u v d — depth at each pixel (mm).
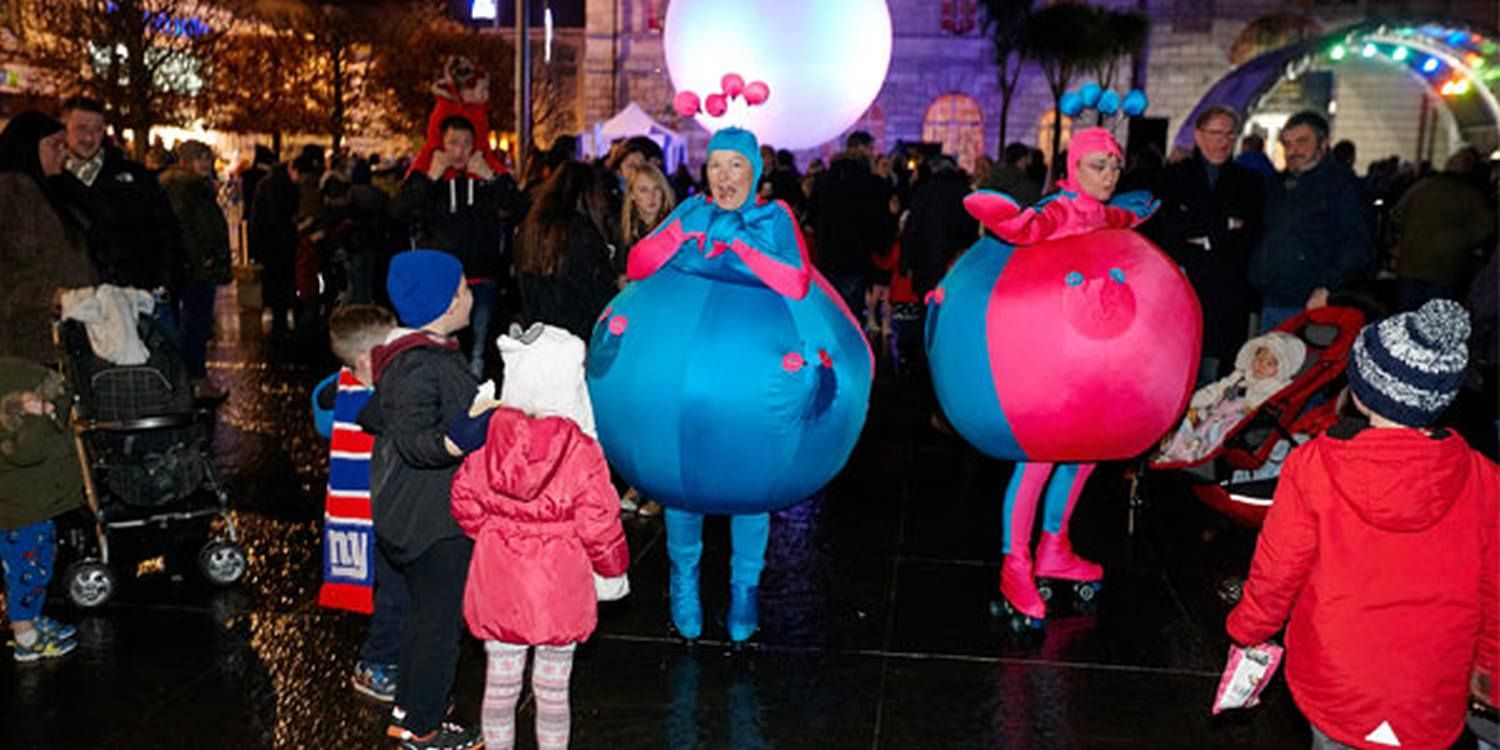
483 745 4191
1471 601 2973
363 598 4863
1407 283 9031
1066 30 28875
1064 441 4984
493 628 3723
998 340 4887
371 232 11430
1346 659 3012
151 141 21609
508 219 8008
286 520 6789
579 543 3750
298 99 27562
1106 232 5074
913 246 10242
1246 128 22109
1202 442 6113
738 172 4711
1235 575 5781
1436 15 21688
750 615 5223
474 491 3705
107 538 5508
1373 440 2965
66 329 5371
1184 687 4879
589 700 4684
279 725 4418
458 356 3883
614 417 4727
